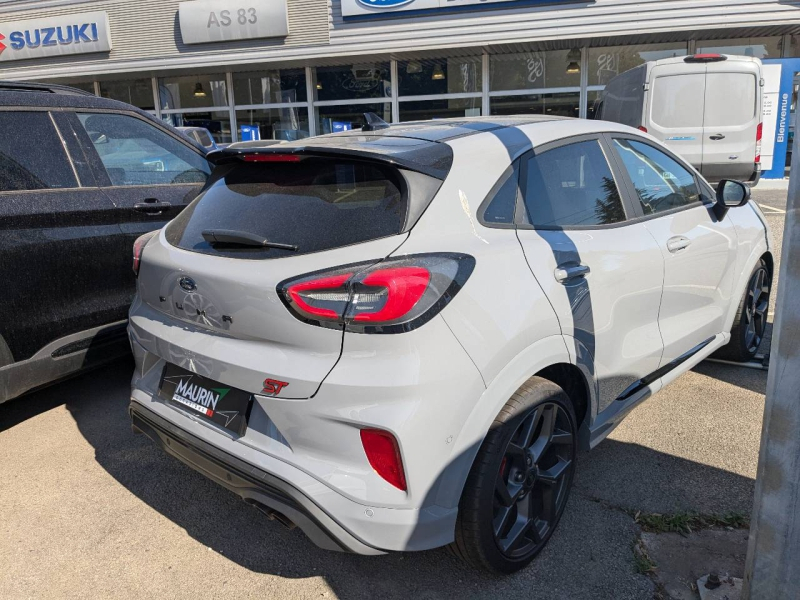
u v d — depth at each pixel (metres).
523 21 12.55
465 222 2.16
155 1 14.26
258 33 13.76
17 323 3.17
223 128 15.70
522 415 2.15
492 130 2.57
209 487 2.97
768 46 12.95
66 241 3.37
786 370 1.57
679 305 3.16
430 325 1.89
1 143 3.24
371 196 2.12
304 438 1.94
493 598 2.21
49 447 3.34
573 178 2.69
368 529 1.90
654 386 3.05
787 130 13.07
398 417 1.84
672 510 2.63
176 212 4.02
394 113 14.71
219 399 2.16
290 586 2.31
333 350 1.89
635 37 12.62
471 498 2.06
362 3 13.09
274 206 2.23
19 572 2.41
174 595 2.28
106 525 2.69
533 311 2.17
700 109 9.71
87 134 3.67
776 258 5.60
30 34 15.12
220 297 2.09
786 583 1.65
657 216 3.06
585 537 2.49
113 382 4.21
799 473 1.58
